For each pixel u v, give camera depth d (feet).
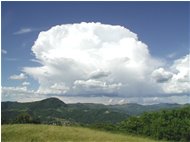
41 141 125.59
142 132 202.18
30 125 147.02
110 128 191.31
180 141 196.44
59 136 131.85
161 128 200.75
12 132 132.36
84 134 137.39
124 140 137.49
